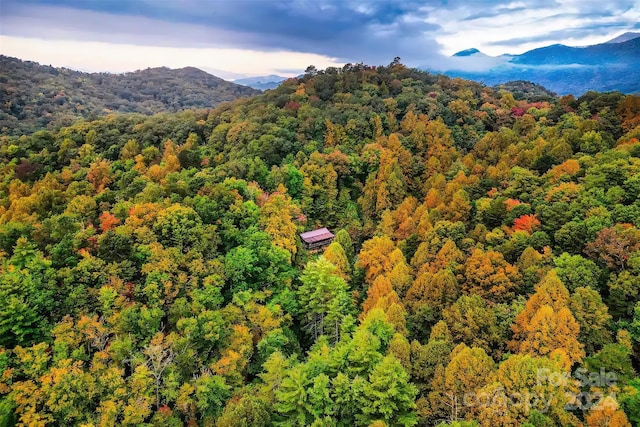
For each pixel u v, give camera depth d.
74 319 54.09
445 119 134.38
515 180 84.50
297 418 43.59
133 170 101.88
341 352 48.25
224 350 54.66
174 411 47.41
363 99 140.88
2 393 44.22
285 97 148.75
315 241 88.81
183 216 69.94
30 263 57.81
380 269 71.88
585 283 53.28
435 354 48.12
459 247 69.94
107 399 44.22
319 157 106.38
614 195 68.12
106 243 62.31
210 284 62.25
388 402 42.47
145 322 53.25
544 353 45.88
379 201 98.62
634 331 46.69
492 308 56.00
